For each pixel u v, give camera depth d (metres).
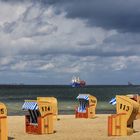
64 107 50.62
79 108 32.62
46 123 22.02
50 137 20.75
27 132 22.42
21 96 95.50
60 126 25.66
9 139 20.17
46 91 144.75
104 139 20.03
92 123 27.72
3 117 18.64
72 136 21.06
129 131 21.44
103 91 154.25
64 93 124.38
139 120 29.55
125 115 21.19
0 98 81.69
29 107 22.16
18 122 28.42
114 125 21.19
